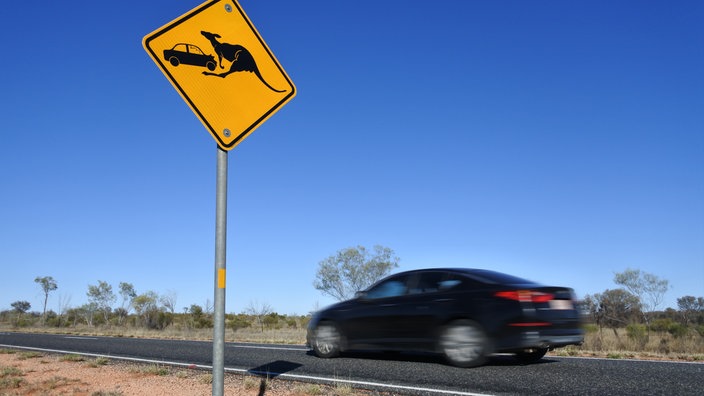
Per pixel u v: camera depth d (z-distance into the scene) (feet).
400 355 34.14
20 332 86.84
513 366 27.86
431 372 26.37
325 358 34.09
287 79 14.58
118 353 41.96
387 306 31.42
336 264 105.70
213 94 13.28
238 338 61.21
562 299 27.81
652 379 23.36
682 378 23.54
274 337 61.77
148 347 47.19
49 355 42.01
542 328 26.30
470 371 26.25
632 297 98.32
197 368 31.63
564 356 34.68
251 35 14.21
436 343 28.66
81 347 48.60
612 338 61.36
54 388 25.70
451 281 29.35
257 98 13.92
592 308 99.45
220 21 13.79
